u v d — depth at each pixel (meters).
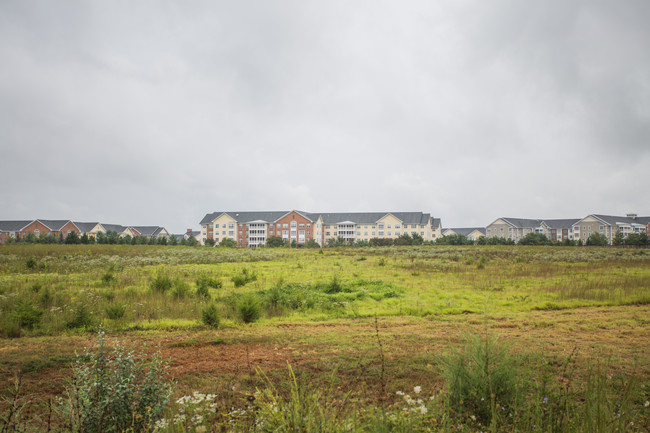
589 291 15.05
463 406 4.27
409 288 16.50
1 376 6.48
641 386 5.35
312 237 98.25
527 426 3.64
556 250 44.16
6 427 3.86
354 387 5.55
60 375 6.55
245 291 15.63
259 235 99.69
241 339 8.95
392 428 3.74
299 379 6.07
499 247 50.38
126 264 25.98
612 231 107.00
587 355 7.29
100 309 11.65
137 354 7.66
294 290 15.23
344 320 11.27
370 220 104.06
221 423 4.19
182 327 10.32
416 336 9.08
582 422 3.59
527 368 4.71
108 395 3.92
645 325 10.15
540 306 12.80
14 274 20.19
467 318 11.34
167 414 4.34
